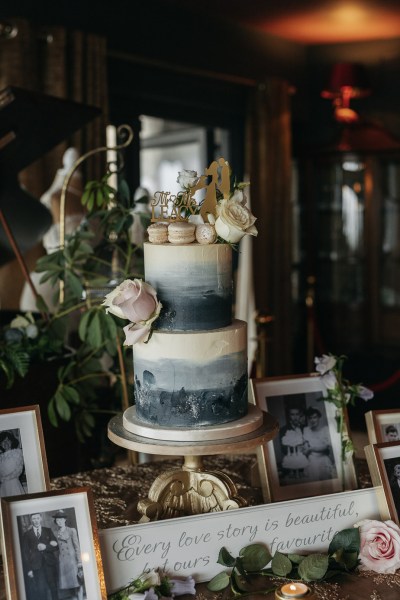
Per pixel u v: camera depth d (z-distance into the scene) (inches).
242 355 70.4
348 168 285.1
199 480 76.4
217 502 76.2
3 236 131.7
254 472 87.0
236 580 62.6
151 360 68.3
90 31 206.7
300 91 307.1
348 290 291.4
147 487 86.4
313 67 309.9
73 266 108.3
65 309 115.1
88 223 119.3
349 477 82.9
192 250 67.1
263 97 268.8
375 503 69.9
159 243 68.8
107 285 114.6
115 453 132.0
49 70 184.2
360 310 290.0
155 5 228.5
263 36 280.4
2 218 114.1
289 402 83.7
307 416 83.7
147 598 59.0
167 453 65.3
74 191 154.9
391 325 286.0
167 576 62.2
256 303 264.5
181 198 74.0
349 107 298.5
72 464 108.0
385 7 243.8
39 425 71.4
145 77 228.8
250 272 240.5
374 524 67.2
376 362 286.2
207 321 68.4
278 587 62.6
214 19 253.1
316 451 83.0
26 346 104.0
